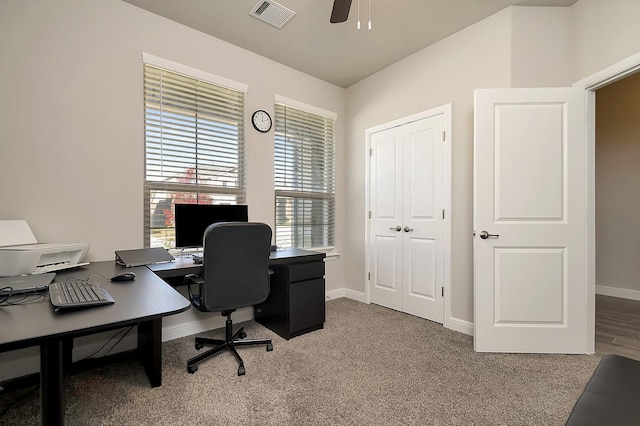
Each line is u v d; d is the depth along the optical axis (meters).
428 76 2.90
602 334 2.57
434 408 1.57
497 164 2.25
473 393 1.70
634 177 3.71
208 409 1.56
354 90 3.73
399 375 1.89
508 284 2.23
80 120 2.08
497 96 2.24
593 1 2.12
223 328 2.72
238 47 2.87
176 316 2.51
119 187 2.23
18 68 1.87
